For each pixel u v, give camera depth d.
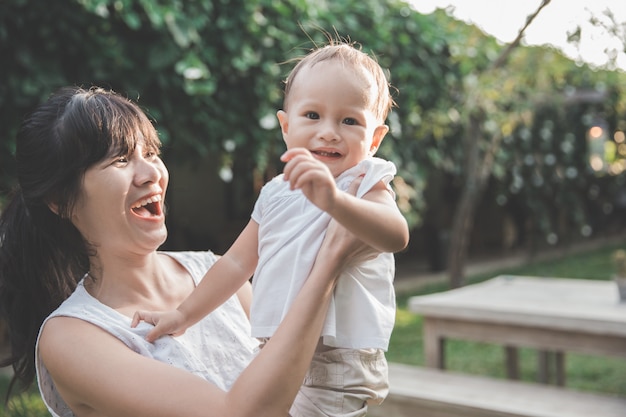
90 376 1.36
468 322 4.36
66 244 1.54
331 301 1.33
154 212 1.57
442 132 7.48
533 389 3.74
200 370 1.51
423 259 12.51
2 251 1.60
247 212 10.68
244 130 5.24
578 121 12.10
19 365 1.68
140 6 4.41
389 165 1.36
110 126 1.47
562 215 13.66
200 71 4.55
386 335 1.36
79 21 4.26
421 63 6.72
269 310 1.39
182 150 5.05
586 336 3.92
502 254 13.31
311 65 1.38
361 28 5.96
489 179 11.55
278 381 1.25
